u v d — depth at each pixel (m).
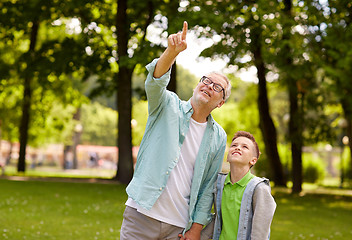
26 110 22.45
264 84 19.52
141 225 3.44
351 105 13.89
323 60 14.52
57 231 7.69
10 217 8.70
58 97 25.00
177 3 16.03
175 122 3.48
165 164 3.40
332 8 14.58
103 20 19.05
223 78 3.58
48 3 16.83
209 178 3.71
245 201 3.46
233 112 35.38
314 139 18.31
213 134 3.63
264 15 13.48
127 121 17.17
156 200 3.40
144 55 14.47
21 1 17.52
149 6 16.89
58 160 54.94
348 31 13.63
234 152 3.57
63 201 11.17
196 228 3.59
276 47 13.74
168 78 3.33
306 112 18.20
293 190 18.39
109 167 52.09
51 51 18.34
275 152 20.47
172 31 13.58
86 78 19.14
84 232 7.73
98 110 59.66
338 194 18.64
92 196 12.44
